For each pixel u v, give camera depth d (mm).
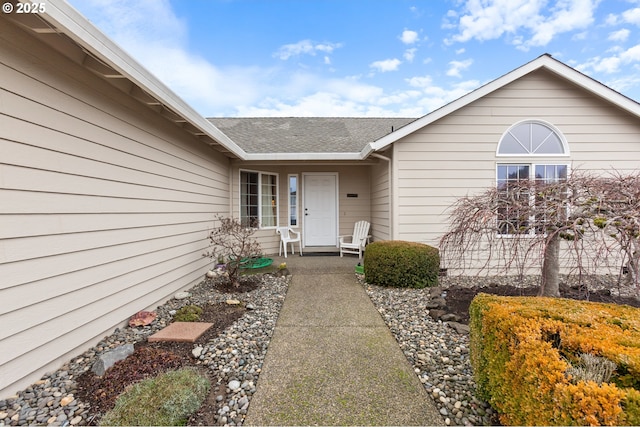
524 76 5500
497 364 1778
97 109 2801
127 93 3211
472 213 3859
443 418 1865
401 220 5641
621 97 5191
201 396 1980
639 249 2719
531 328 1656
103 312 2861
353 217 8305
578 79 5195
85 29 2074
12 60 2016
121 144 3137
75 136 2545
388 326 3275
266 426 1806
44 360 2221
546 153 5578
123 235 3162
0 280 1935
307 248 8133
